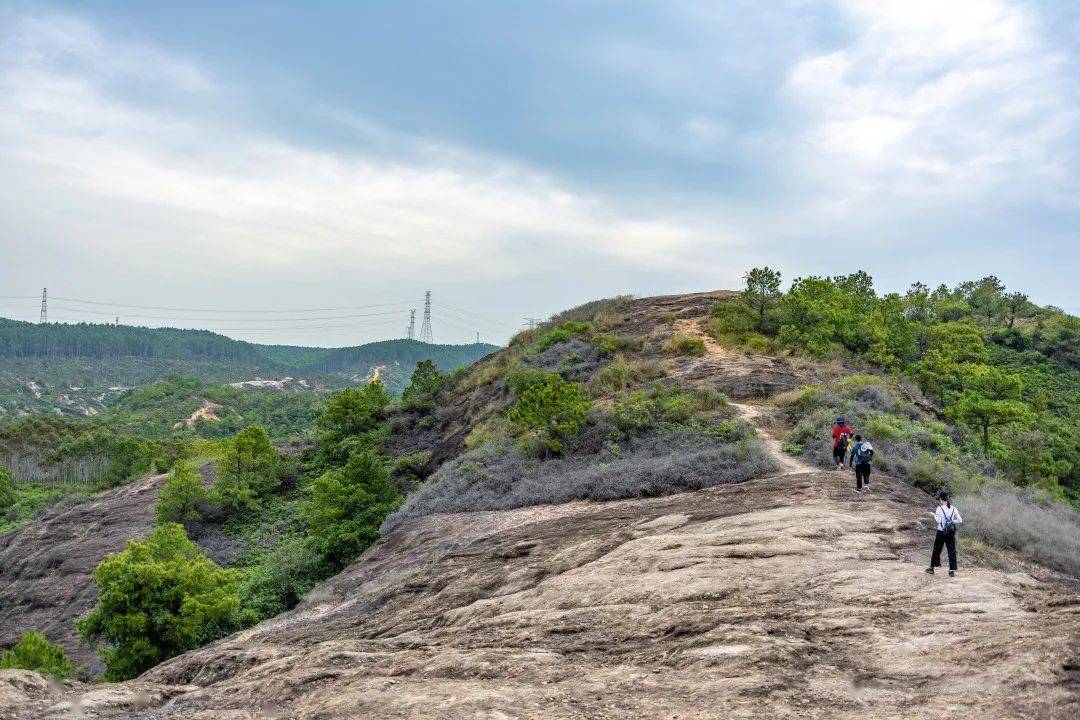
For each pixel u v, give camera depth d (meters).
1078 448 37.28
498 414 41.56
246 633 19.30
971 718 5.88
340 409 53.50
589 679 8.07
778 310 45.06
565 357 46.28
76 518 54.06
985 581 10.52
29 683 10.73
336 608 19.14
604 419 30.02
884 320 45.38
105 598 23.42
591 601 12.30
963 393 39.56
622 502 22.33
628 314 55.50
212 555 39.84
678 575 12.21
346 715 7.81
